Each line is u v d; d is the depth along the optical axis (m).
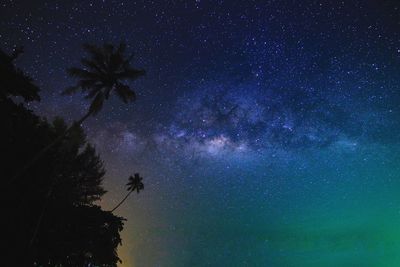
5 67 26.88
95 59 28.95
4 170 26.92
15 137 27.67
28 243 27.56
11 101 27.98
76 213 32.78
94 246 32.56
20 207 27.52
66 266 30.53
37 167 28.89
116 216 35.69
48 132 31.47
